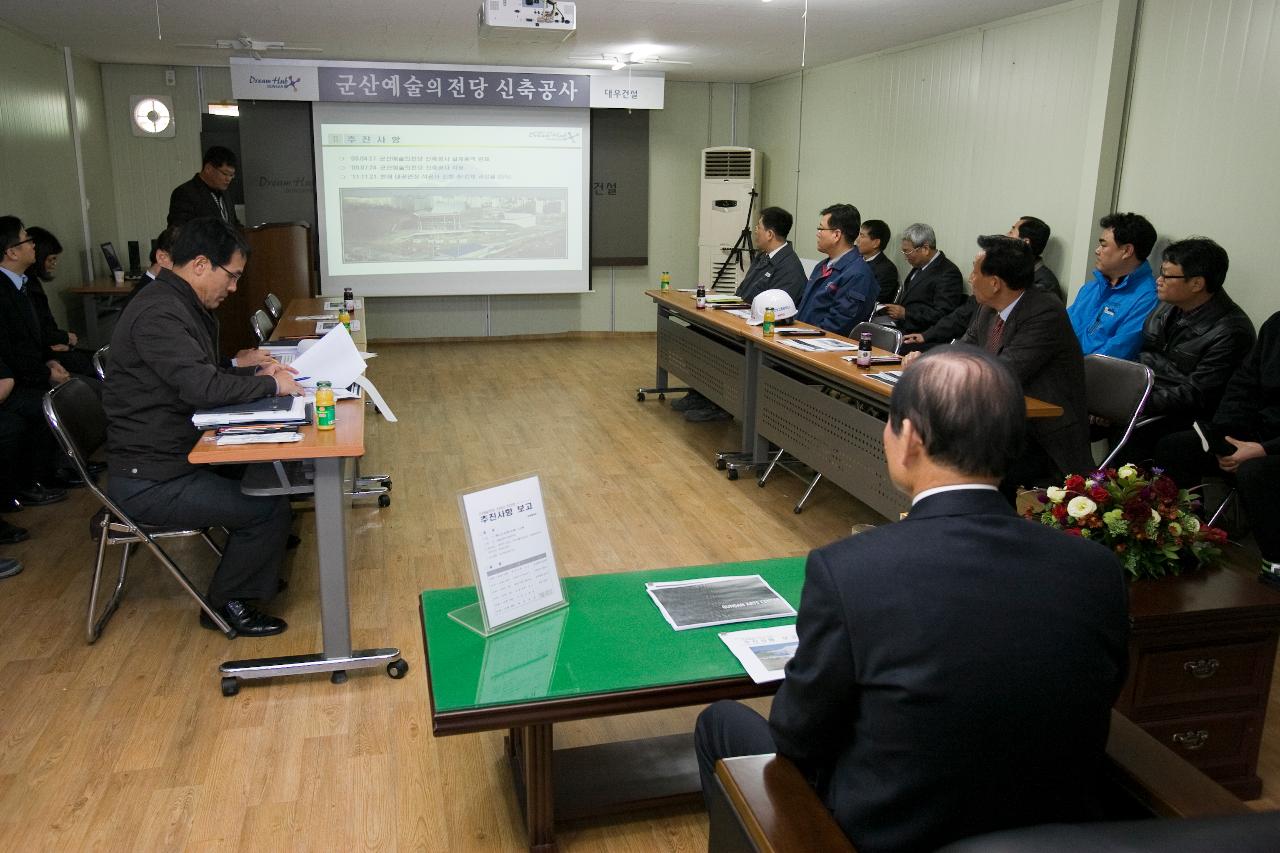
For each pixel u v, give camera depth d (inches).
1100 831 32.1
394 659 105.3
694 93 340.8
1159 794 50.4
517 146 323.3
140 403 104.9
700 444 204.2
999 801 41.7
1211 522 140.3
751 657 68.6
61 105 261.7
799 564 86.9
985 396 44.4
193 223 109.0
